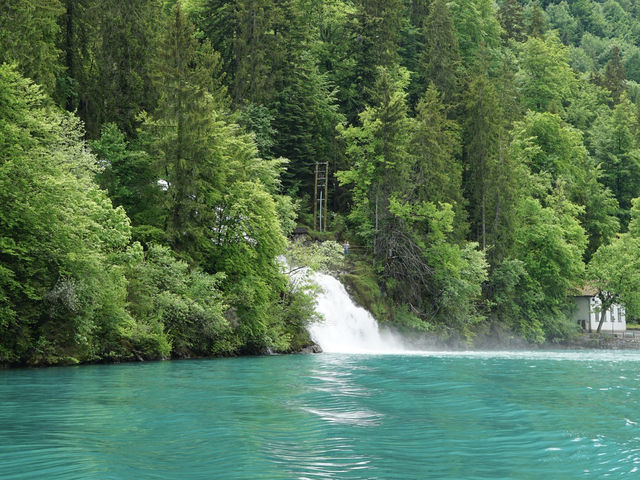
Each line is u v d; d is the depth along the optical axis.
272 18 65.31
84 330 26.77
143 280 32.50
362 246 61.69
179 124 38.38
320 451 11.11
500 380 23.17
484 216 65.75
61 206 26.67
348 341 48.03
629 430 13.24
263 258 39.00
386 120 59.06
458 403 16.91
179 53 39.91
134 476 9.39
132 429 12.88
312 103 66.88
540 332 65.38
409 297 57.25
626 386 21.42
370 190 60.16
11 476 9.35
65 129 32.16
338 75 77.12
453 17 96.50
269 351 38.03
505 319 64.44
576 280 73.88
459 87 77.06
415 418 14.51
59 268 26.45
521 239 68.62
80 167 30.91
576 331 69.81
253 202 38.94
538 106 97.31
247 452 10.94
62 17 46.91
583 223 83.69
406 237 57.78
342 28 80.88
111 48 47.78
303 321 42.34
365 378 23.22
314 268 43.19
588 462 10.54
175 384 20.50
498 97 78.12
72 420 13.84
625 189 95.12
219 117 43.75
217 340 34.84
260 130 59.88
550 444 11.84
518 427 13.50
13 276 25.45
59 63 46.34
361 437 12.33
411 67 86.81
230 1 67.44
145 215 38.88
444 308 58.66
